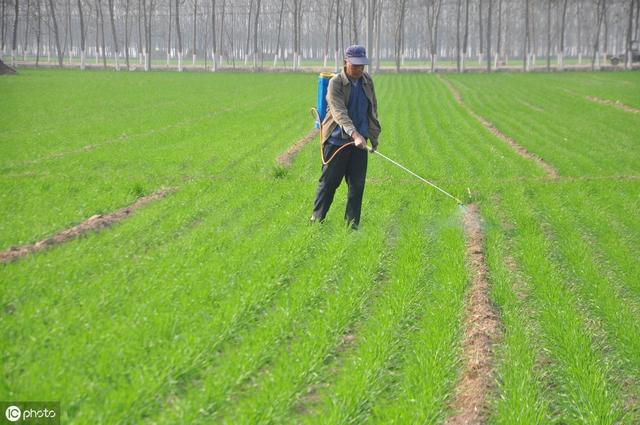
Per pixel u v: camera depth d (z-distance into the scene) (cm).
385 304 1072
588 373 867
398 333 986
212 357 852
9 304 995
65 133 3484
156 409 730
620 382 882
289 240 1378
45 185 2008
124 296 1027
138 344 851
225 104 5453
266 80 9425
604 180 2345
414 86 8206
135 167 2477
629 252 1492
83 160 2609
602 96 6366
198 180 2139
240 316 971
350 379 813
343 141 1562
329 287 1162
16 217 1591
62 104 5197
